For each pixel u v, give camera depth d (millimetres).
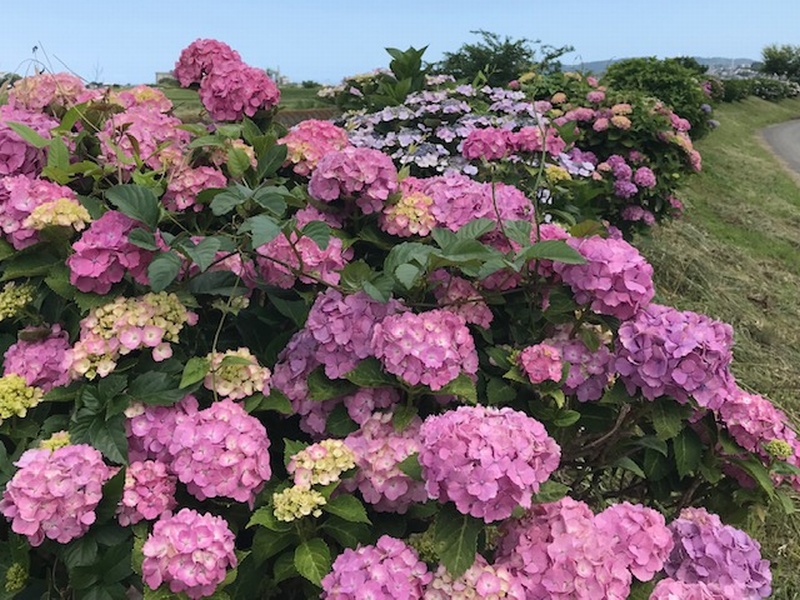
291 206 2574
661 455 2291
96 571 1601
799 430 4316
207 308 2242
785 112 32438
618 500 2570
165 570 1441
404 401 1991
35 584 1706
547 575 1524
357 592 1453
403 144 4668
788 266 8125
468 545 1509
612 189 6566
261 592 1812
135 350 1939
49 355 1988
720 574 1811
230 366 1893
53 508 1518
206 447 1647
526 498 1471
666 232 8094
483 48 10609
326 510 1645
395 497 1766
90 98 2645
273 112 3184
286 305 2232
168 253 1905
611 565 1536
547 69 7457
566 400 2189
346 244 2330
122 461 1749
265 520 1606
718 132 20500
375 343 1840
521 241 2135
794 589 3020
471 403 2055
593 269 1991
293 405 2055
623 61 10711
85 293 1925
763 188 13125
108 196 1928
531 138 3770
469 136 3830
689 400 1963
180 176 2363
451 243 1969
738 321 5992
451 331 1917
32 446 1842
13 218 1979
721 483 2334
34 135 2219
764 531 3271
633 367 1947
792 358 5453
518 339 2277
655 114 6930
